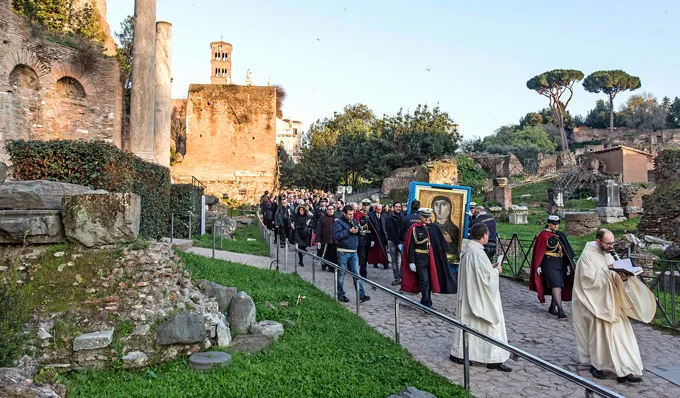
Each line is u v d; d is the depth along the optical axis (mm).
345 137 55656
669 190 19094
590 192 44281
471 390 5625
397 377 5668
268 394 5008
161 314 6211
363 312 9344
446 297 11102
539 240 9703
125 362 5547
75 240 6820
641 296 6250
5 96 17719
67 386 4898
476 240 6676
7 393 3840
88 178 8797
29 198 6926
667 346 7707
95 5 27047
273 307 8000
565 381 5980
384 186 47656
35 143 8828
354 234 10289
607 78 91750
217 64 75188
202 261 10680
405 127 51094
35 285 6203
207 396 4922
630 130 97938
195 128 37688
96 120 21141
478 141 89125
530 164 68188
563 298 9602
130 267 6773
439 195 11977
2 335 4613
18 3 21453
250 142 38031
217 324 6363
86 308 6051
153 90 17344
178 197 17938
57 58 19891
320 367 5770
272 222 22500
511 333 8281
